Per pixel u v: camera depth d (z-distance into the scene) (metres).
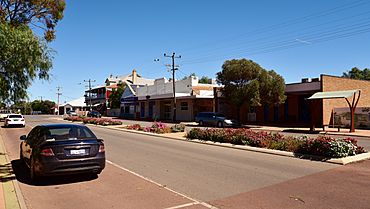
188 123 40.03
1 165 11.34
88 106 91.81
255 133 16.36
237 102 33.06
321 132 26.09
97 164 8.77
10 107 11.37
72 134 9.11
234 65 32.84
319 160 11.64
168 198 7.07
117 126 34.69
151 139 20.78
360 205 6.41
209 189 7.81
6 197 7.22
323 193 7.30
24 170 10.41
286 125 34.28
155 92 54.00
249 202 6.70
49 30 13.34
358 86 34.66
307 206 6.38
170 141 19.39
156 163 11.52
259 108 40.03
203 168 10.46
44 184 8.45
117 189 7.89
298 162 11.35
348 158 11.23
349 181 8.41
